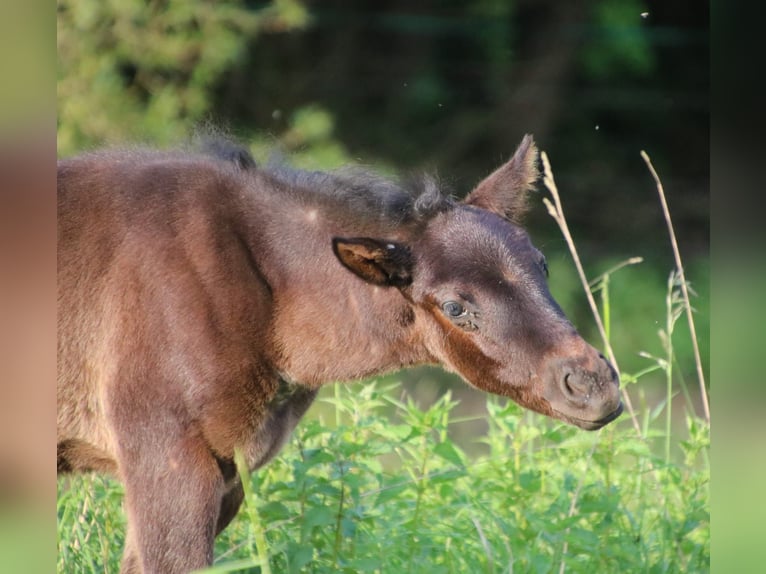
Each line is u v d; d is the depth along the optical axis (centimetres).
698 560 1038
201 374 919
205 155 982
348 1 2938
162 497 915
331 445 991
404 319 955
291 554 938
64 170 958
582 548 1003
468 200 1010
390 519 1027
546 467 1152
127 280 926
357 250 920
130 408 917
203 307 924
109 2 2286
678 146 2986
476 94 2977
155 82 2447
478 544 1032
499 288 917
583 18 2939
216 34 2397
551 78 2956
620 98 2969
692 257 2698
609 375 895
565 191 2877
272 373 959
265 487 1074
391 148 2919
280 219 966
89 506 1034
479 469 1115
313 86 2906
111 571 1015
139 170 959
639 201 2880
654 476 1214
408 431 1066
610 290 2439
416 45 2983
